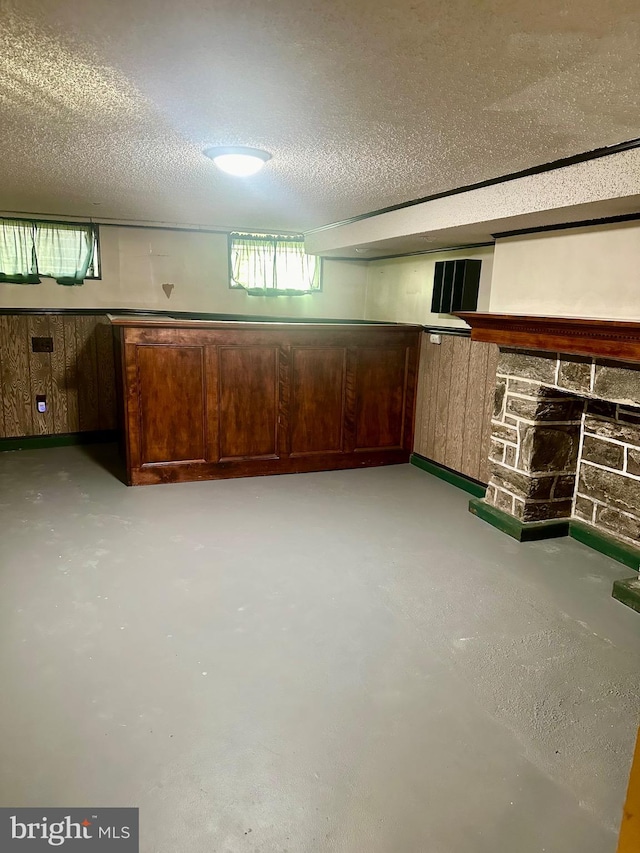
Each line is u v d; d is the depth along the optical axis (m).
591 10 1.28
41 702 1.96
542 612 2.63
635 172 2.23
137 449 4.22
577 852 1.49
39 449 5.18
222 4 1.31
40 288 5.05
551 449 3.44
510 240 3.55
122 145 2.58
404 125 2.18
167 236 5.33
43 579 2.82
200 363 4.27
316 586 2.82
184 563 3.03
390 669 2.20
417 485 4.45
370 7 1.31
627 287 2.80
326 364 4.60
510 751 1.82
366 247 4.75
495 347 3.97
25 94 1.94
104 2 1.31
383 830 1.53
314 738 1.84
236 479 4.49
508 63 1.59
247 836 1.50
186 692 2.03
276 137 2.38
